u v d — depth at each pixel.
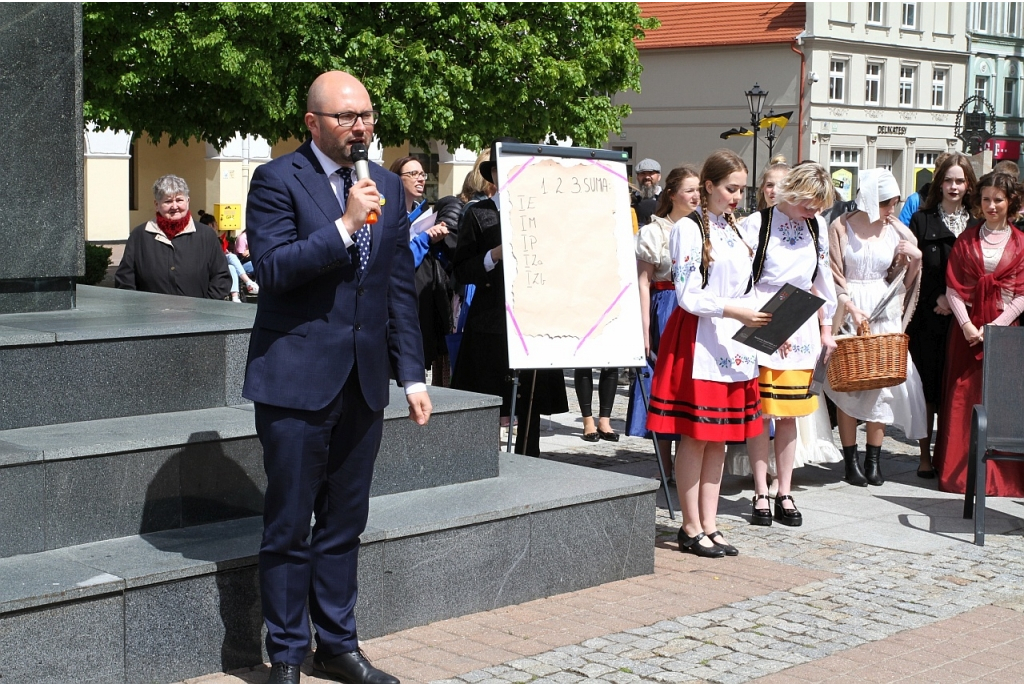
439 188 38.00
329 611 4.13
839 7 40.66
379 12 18.23
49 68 5.69
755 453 6.62
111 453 4.27
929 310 8.00
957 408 7.52
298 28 17.16
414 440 5.20
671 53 43.16
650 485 5.52
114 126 17.78
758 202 7.13
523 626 4.76
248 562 4.14
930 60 45.03
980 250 7.36
